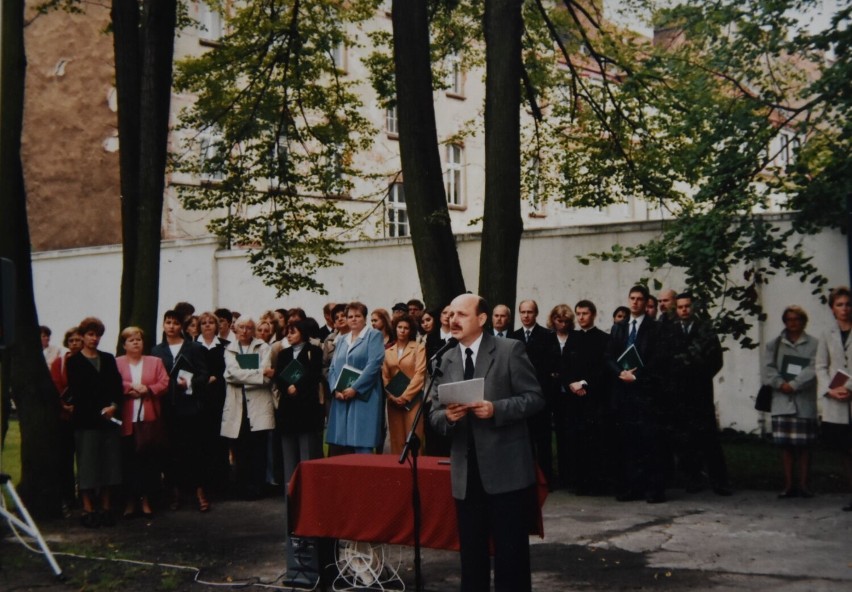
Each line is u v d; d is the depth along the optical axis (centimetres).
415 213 1302
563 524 1002
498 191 1298
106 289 2517
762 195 1132
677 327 1131
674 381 1116
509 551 600
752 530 945
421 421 1098
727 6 1186
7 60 1073
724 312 1145
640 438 1120
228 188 1812
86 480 1045
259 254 1831
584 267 1752
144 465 1105
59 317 2603
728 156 1152
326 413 1263
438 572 823
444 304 1291
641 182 1703
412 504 689
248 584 792
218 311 1405
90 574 837
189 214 2792
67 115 2891
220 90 1862
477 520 613
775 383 1108
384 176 1972
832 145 1118
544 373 1205
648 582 767
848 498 1102
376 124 3262
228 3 2047
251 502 1188
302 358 1134
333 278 2123
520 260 1825
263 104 1847
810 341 1113
